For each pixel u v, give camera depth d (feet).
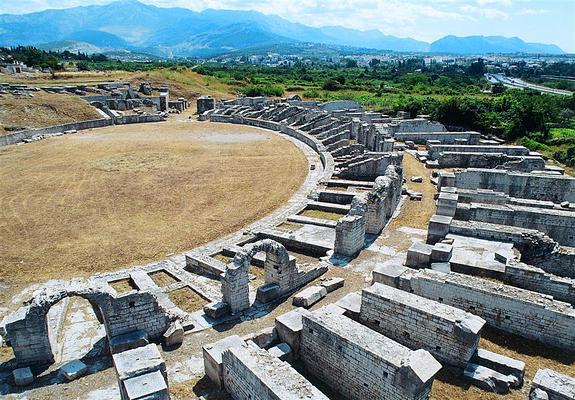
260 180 135.03
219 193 123.34
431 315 52.95
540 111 199.52
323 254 86.79
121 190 125.39
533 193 116.26
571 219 86.43
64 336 62.18
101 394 50.14
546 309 56.65
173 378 52.60
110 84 289.53
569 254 75.41
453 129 207.62
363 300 58.90
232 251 86.48
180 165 150.10
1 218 106.22
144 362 44.70
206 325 63.67
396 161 129.18
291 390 41.06
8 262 84.53
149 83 301.84
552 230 88.58
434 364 43.34
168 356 56.70
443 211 94.38
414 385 42.34
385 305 56.85
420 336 54.75
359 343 47.03
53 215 107.65
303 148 176.24
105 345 59.16
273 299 70.23
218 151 170.19
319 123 207.41
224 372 49.47
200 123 233.76
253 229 98.17
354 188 122.62
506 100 245.24
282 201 117.39
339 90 365.40
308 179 136.05
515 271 68.18
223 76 404.57
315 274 76.64
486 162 143.74
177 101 280.51
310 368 54.34
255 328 62.75
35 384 52.24
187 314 66.33
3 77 277.85
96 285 58.54
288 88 364.58
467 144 179.83
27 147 176.35
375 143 164.86
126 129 214.69
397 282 66.90
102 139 190.49
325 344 50.88
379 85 405.80
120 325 56.85
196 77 361.51
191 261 82.38
